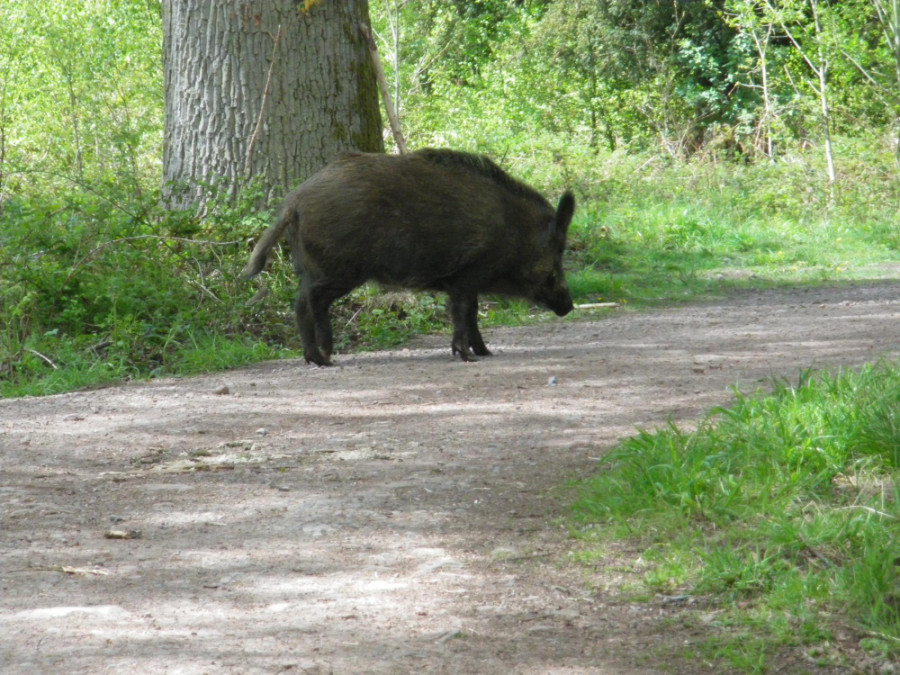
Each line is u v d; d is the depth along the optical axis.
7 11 30.72
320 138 16.44
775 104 35.12
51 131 25.53
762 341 12.88
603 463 7.78
